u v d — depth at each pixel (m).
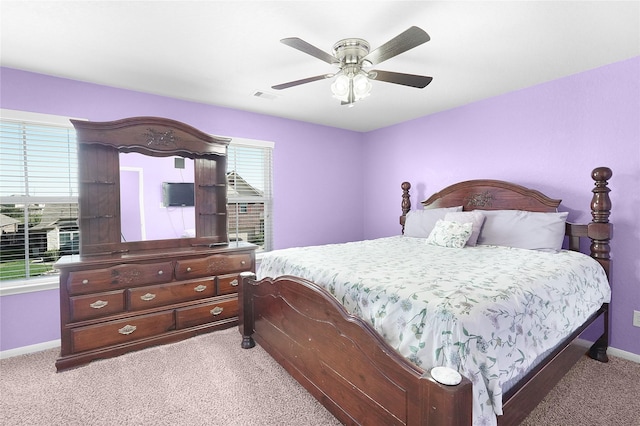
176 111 3.12
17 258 2.46
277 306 2.09
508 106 2.97
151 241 2.73
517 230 2.62
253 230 3.66
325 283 1.79
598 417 1.66
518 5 1.64
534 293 1.47
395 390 1.22
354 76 1.90
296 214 3.98
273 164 3.77
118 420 1.66
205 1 1.63
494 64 2.36
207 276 2.71
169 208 2.85
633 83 2.25
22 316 2.44
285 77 2.62
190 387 1.95
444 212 3.21
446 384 1.01
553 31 1.89
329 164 4.26
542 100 2.73
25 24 1.82
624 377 2.04
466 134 3.32
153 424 1.62
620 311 2.34
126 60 2.30
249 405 1.77
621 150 2.31
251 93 2.99
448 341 1.15
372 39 2.00
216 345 2.52
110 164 2.50
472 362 1.10
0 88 2.36
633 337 2.29
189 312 2.61
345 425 1.50
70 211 2.62
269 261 2.41
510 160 2.96
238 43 2.06
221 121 3.39
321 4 1.66
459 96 3.07
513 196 2.87
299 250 2.57
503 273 1.71
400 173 4.08
